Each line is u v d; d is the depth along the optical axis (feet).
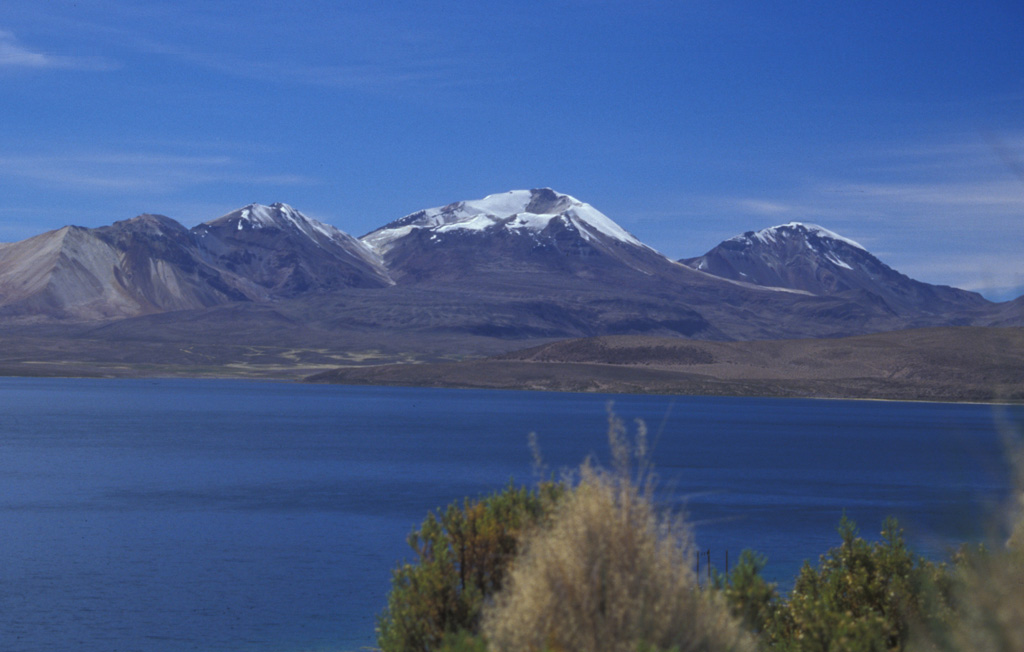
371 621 68.23
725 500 148.66
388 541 104.68
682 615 24.08
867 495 160.66
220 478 173.88
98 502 137.49
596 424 380.17
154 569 87.45
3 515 123.24
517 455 232.73
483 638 25.05
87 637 64.13
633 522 24.72
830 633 29.94
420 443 272.51
